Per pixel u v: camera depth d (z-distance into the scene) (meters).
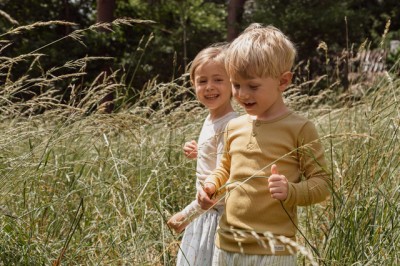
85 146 4.83
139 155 4.68
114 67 19.55
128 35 21.56
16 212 3.74
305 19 19.84
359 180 3.50
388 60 16.33
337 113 6.17
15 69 17.72
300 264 3.52
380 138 3.73
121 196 4.18
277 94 2.95
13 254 3.35
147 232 3.67
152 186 4.37
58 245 3.61
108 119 4.40
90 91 4.91
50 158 4.38
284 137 2.91
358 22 20.36
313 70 19.28
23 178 3.88
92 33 18.77
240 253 2.90
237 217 2.94
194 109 5.70
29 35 20.78
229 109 3.63
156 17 22.77
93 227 3.71
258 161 2.93
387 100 4.61
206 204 3.16
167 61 21.03
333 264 3.11
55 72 18.39
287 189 2.74
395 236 3.27
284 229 2.87
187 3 22.59
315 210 4.23
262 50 2.85
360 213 3.34
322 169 2.86
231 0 21.02
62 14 21.72
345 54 5.61
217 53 3.61
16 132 4.53
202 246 3.36
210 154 3.43
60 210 3.79
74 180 4.12
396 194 3.56
